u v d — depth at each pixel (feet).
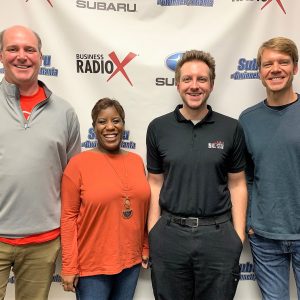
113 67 5.78
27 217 4.65
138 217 4.94
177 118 4.93
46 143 4.68
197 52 4.82
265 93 5.84
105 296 4.85
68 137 5.13
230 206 4.92
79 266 4.84
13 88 4.64
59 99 5.12
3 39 4.68
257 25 5.69
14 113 4.63
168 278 4.82
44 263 4.93
